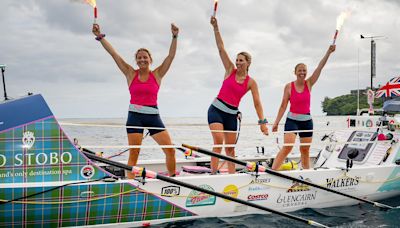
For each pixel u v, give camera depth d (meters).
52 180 4.73
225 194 5.59
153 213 5.22
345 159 7.63
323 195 6.41
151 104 5.70
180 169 7.62
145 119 5.67
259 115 6.32
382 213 6.36
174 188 5.30
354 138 7.89
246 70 6.26
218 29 6.27
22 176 4.62
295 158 8.71
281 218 5.88
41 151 4.70
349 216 6.18
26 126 4.66
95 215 4.91
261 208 5.39
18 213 4.58
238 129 6.39
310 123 6.86
